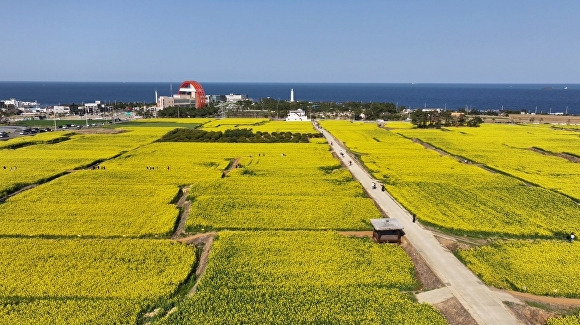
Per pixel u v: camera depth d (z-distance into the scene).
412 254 46.09
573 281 39.91
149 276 39.88
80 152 103.12
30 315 33.31
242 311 34.12
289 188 70.38
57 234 49.94
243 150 107.06
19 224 52.66
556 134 140.38
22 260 42.47
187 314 33.69
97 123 174.12
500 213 59.25
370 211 58.56
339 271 41.28
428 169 86.25
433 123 163.12
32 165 87.31
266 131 140.88
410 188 71.31
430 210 59.62
